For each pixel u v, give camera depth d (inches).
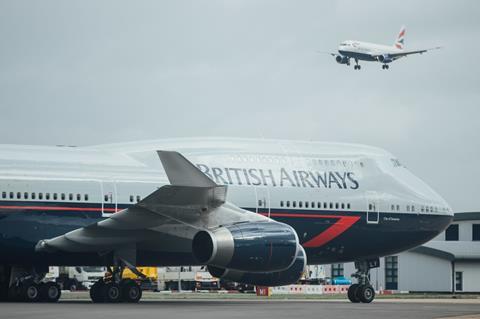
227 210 3321.9
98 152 3501.5
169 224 3284.9
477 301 4170.8
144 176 3474.4
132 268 3373.5
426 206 3981.3
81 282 6761.8
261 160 3695.9
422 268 7111.2
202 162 3572.8
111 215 3255.4
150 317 2509.8
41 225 3314.5
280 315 2691.9
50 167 3366.1
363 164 3905.0
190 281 6791.3
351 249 3841.0
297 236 3476.9
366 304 3575.3
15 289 3518.7
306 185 3732.8
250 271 3250.5
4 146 3388.3
